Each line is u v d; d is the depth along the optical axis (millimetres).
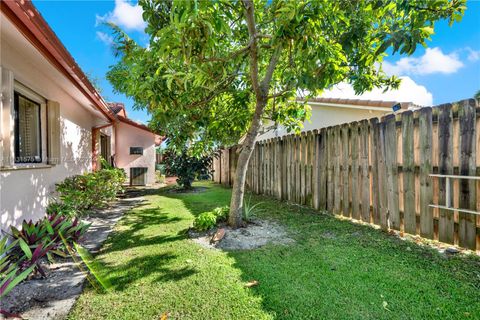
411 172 3820
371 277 2725
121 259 3242
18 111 4020
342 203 5129
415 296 2371
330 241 3809
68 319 2150
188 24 2619
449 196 3354
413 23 3027
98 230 4543
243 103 4934
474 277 2668
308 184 6066
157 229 4535
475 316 2090
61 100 5617
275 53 3494
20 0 2221
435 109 3512
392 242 3693
